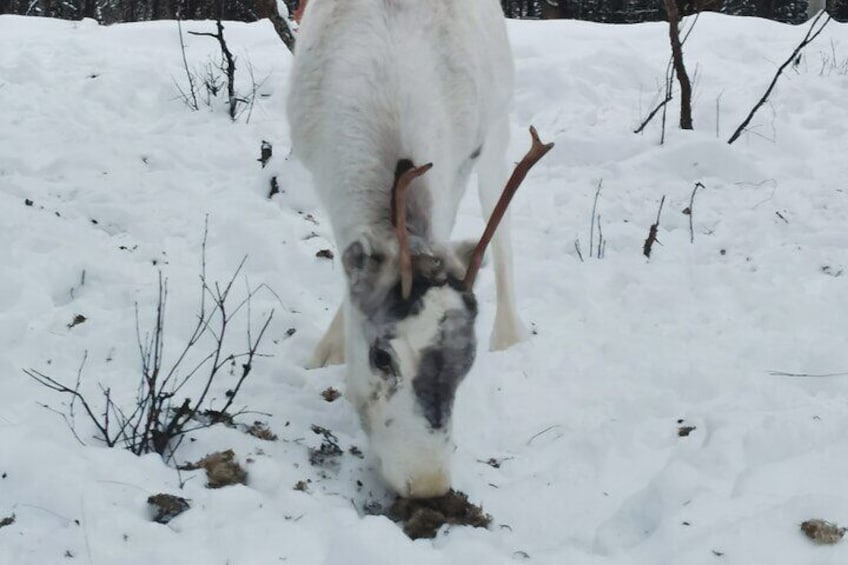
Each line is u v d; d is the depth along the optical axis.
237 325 2.70
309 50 2.23
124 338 2.55
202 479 1.97
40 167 3.61
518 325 2.77
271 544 1.78
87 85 4.58
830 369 2.52
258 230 3.15
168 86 4.72
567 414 2.39
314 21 2.26
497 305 2.79
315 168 2.24
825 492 1.96
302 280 3.05
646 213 3.64
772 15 11.90
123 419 2.11
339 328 2.57
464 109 2.23
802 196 3.71
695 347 2.67
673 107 4.71
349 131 2.04
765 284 3.02
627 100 4.86
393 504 1.96
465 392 2.47
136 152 3.83
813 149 4.25
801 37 5.85
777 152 4.25
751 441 2.15
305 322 2.75
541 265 3.21
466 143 2.27
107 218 3.26
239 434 2.13
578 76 5.02
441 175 2.12
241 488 1.90
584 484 2.11
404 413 1.87
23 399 2.23
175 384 2.36
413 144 2.05
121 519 1.78
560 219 3.59
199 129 4.23
